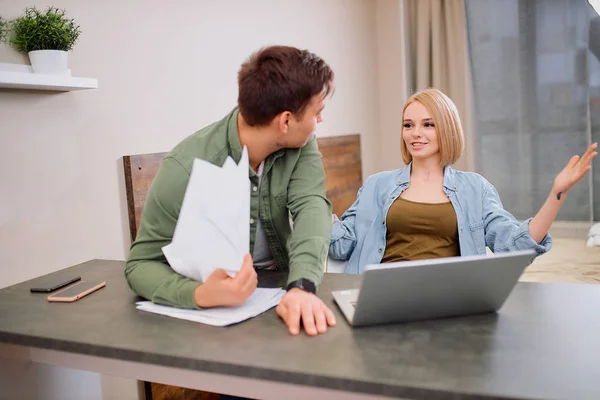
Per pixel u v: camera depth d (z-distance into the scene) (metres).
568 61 4.15
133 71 2.13
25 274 1.74
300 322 1.04
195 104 2.47
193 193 1.06
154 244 1.23
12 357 1.22
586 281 2.83
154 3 2.23
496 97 4.39
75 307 1.22
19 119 1.71
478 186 1.94
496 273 0.99
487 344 0.92
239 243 1.07
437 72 4.44
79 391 1.54
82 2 1.91
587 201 4.18
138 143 2.17
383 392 0.80
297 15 3.36
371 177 2.09
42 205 1.79
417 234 1.92
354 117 4.21
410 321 1.04
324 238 1.24
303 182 1.34
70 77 1.71
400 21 4.46
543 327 0.98
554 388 0.76
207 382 0.98
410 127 1.95
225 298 1.07
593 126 4.14
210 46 2.56
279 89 1.11
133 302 1.23
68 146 1.88
